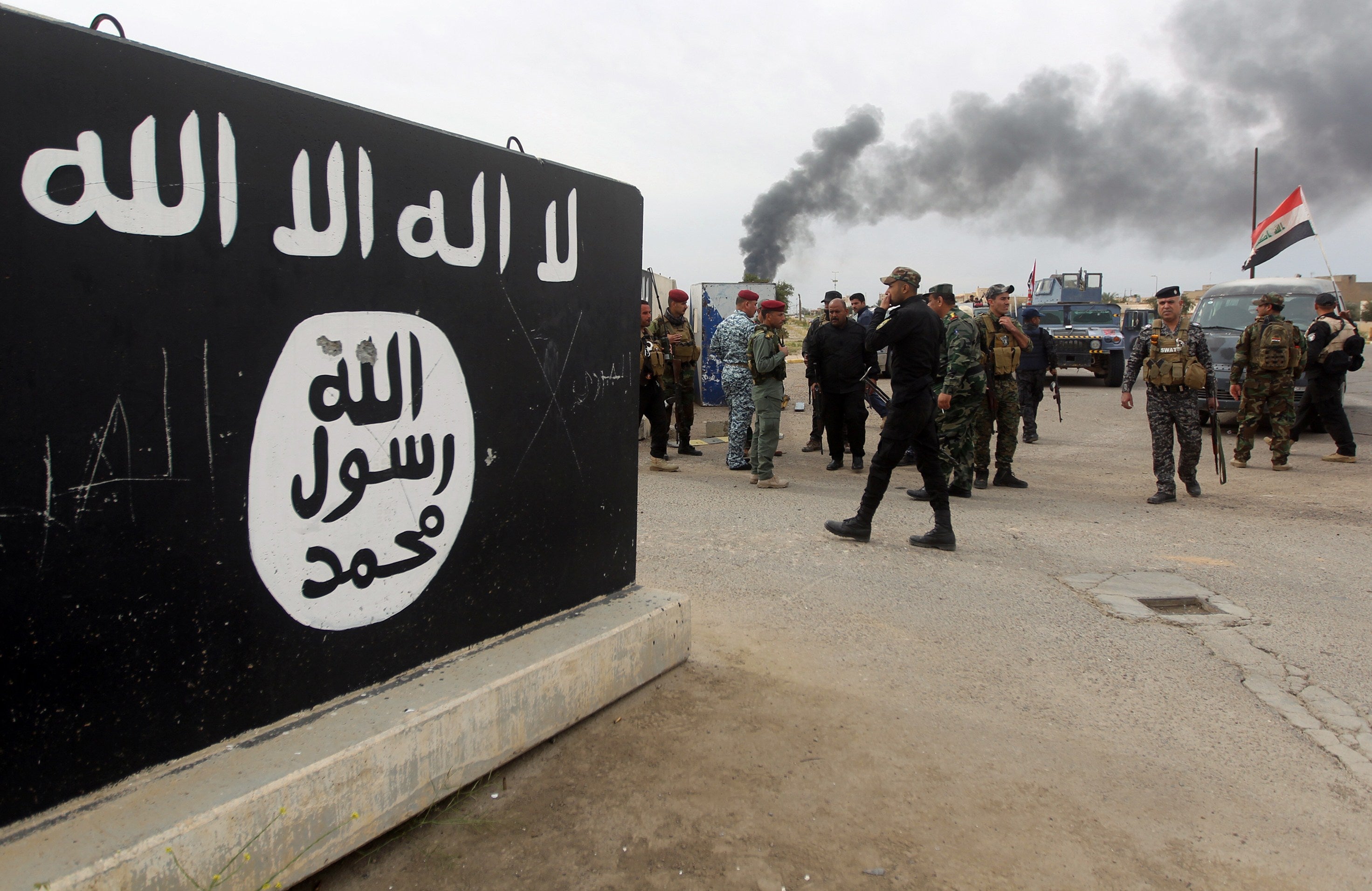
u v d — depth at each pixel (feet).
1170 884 7.01
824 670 11.02
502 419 8.90
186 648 6.32
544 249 9.26
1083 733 9.55
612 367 10.46
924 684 10.69
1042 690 10.66
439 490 8.25
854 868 7.10
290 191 6.74
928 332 16.39
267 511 6.79
